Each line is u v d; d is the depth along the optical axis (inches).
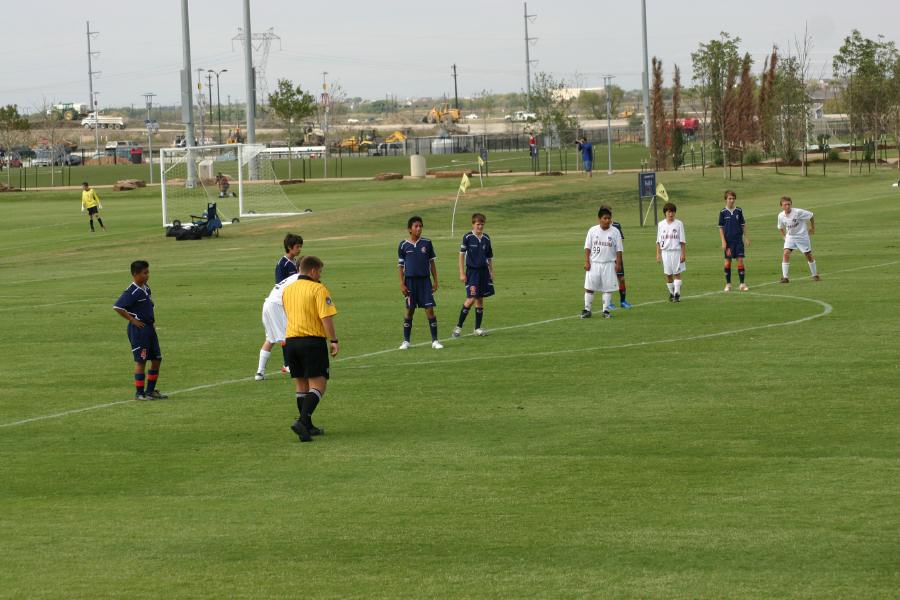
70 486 735.1
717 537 584.4
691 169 5054.1
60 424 920.9
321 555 581.0
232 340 1330.0
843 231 2581.2
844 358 1079.0
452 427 864.9
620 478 704.4
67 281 2068.2
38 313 1612.9
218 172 4717.0
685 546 572.7
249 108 4975.4
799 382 977.5
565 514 634.2
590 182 4035.4
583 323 1366.9
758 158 5364.2
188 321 1487.5
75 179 6053.2
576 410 904.9
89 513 671.8
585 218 3346.5
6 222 3673.7
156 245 2827.3
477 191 3828.7
